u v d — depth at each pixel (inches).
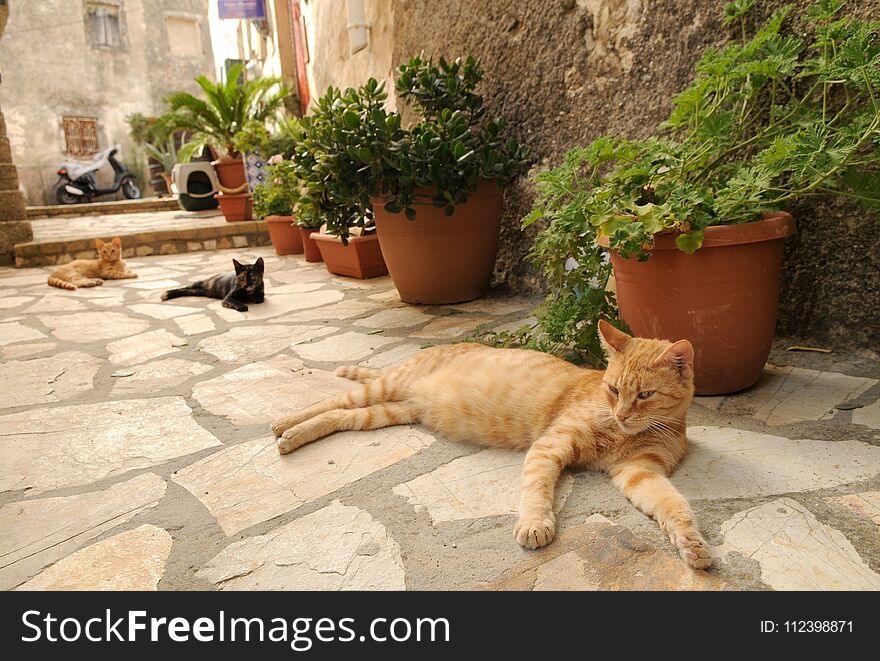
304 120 201.3
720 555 70.8
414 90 206.2
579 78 181.0
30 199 848.3
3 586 72.7
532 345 139.6
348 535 79.3
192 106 473.7
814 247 131.6
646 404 87.3
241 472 98.0
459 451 101.8
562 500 84.7
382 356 156.3
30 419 123.3
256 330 188.9
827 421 102.0
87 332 194.2
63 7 839.1
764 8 132.6
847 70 101.0
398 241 199.3
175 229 395.2
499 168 190.2
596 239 118.5
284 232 348.5
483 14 212.1
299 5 458.3
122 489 94.2
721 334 110.7
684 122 134.6
